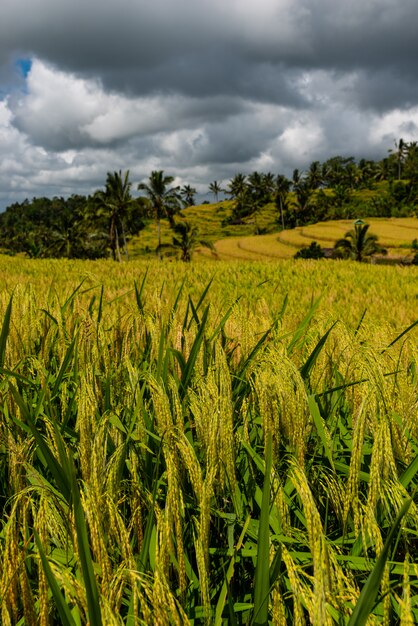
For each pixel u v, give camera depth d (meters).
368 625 0.99
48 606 1.19
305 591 1.00
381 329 2.63
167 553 1.17
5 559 1.12
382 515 1.52
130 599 1.19
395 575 1.48
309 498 0.99
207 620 1.13
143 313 2.75
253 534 1.45
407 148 169.00
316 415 1.68
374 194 157.25
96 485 1.25
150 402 2.05
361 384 1.99
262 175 156.38
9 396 1.93
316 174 174.00
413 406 1.78
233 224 152.50
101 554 1.14
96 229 72.44
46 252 79.31
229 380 1.73
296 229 120.06
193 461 1.30
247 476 1.74
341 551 1.42
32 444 1.69
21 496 1.30
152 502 1.31
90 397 1.60
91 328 2.38
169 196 69.00
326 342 2.60
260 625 1.06
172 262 22.19
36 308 2.80
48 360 2.59
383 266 22.70
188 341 2.48
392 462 1.34
